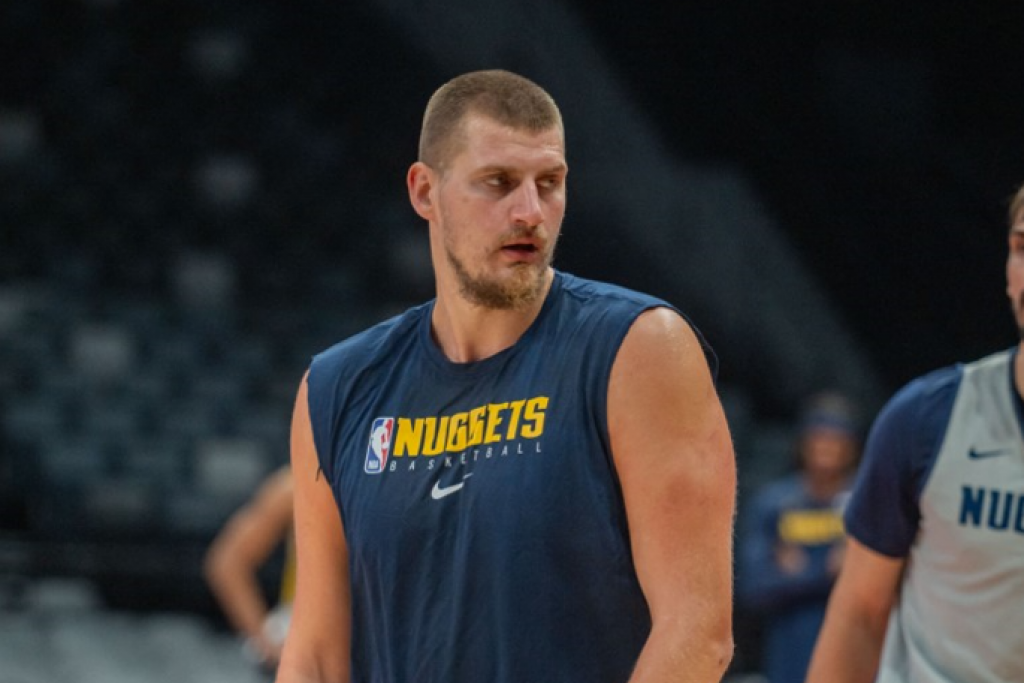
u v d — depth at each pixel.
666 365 6.32
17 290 38.44
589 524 6.32
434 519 6.54
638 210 43.00
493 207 6.32
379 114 45.62
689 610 6.14
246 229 42.25
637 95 45.12
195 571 31.06
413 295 42.41
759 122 44.62
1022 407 7.89
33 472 32.97
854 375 41.09
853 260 42.44
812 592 19.09
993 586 7.80
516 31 45.75
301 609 7.25
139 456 33.81
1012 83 43.38
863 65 44.34
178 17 45.75
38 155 41.66
